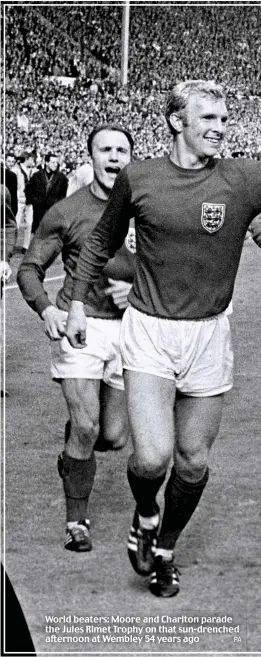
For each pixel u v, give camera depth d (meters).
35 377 9.19
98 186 5.05
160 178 4.16
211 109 4.10
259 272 17.33
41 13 44.97
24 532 5.21
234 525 5.34
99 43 49.62
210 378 4.33
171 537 4.46
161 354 4.29
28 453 6.78
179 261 4.19
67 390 4.97
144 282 4.30
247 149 39.59
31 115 34.22
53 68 42.09
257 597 4.43
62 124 34.31
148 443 4.19
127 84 44.03
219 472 6.34
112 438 5.21
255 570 4.73
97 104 37.41
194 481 4.39
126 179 4.20
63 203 5.06
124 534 5.20
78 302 4.55
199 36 52.78
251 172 4.18
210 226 4.14
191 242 4.16
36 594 4.42
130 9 51.16
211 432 4.39
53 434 7.29
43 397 8.44
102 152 4.98
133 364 4.30
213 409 4.37
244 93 49.66
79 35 48.31
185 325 4.27
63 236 5.04
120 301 5.00
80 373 4.93
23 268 5.06
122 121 37.41
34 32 42.06
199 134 4.10
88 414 4.93
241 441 7.11
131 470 4.31
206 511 5.57
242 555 4.91
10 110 34.03
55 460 6.63
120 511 5.57
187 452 4.37
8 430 7.37
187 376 4.32
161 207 4.13
